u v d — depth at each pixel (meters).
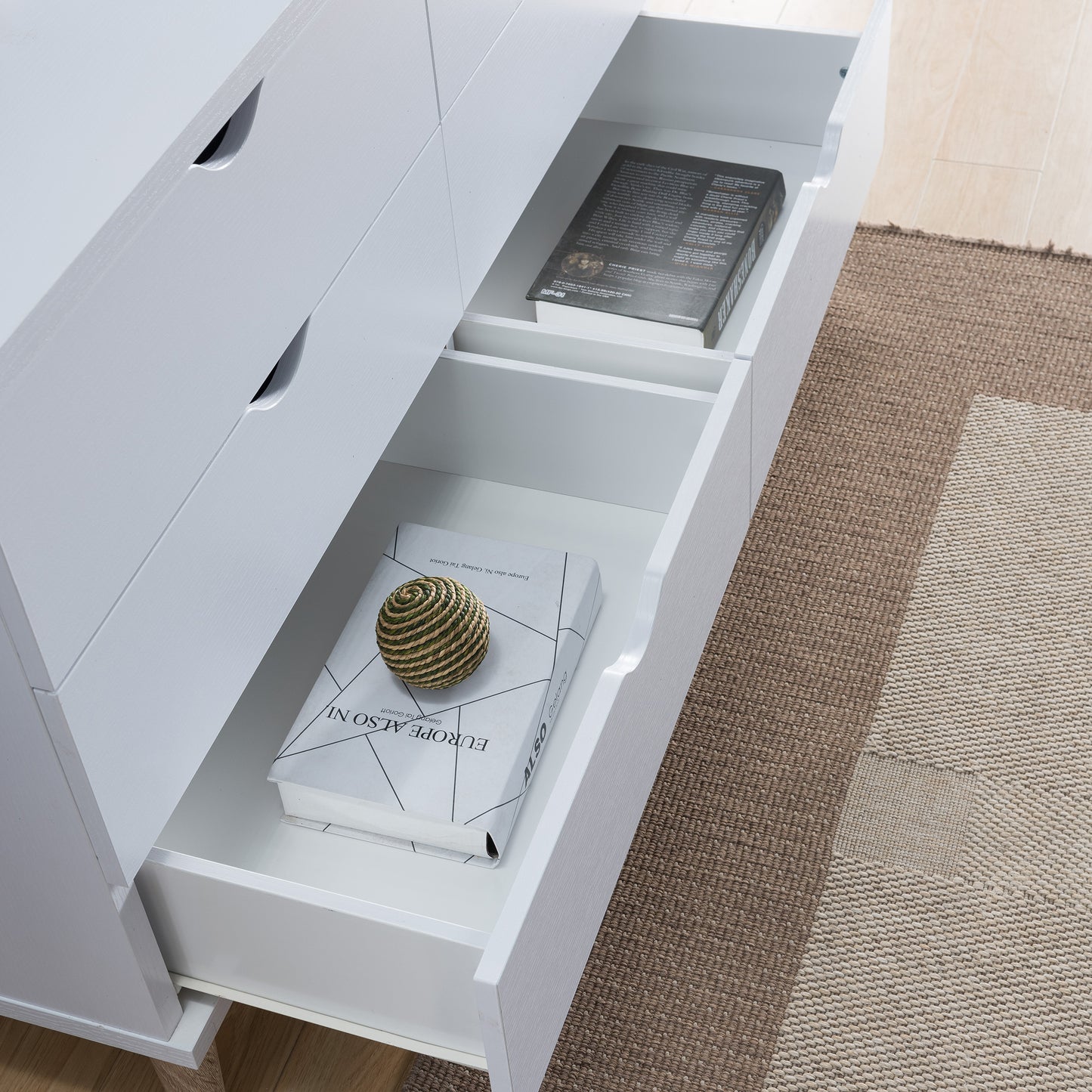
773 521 1.49
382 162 0.86
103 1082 1.09
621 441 1.13
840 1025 1.10
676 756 1.29
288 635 1.10
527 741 0.97
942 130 1.96
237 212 0.71
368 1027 0.87
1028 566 1.42
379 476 1.23
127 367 0.63
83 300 0.59
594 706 0.85
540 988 0.81
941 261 1.77
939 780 1.25
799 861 1.21
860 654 1.36
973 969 1.13
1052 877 1.18
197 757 0.79
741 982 1.13
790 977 1.13
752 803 1.25
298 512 0.85
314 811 0.96
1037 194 1.85
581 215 1.37
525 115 1.10
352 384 0.90
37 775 0.69
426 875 0.94
